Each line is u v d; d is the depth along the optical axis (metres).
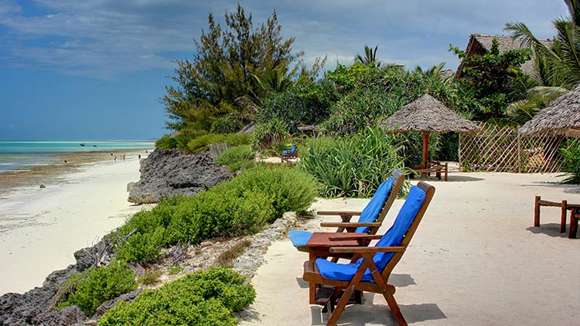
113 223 15.06
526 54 26.97
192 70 51.47
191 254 8.52
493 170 21.77
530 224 9.64
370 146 14.62
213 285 5.17
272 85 46.03
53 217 16.66
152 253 8.12
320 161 14.59
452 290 5.78
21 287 9.23
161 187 21.23
